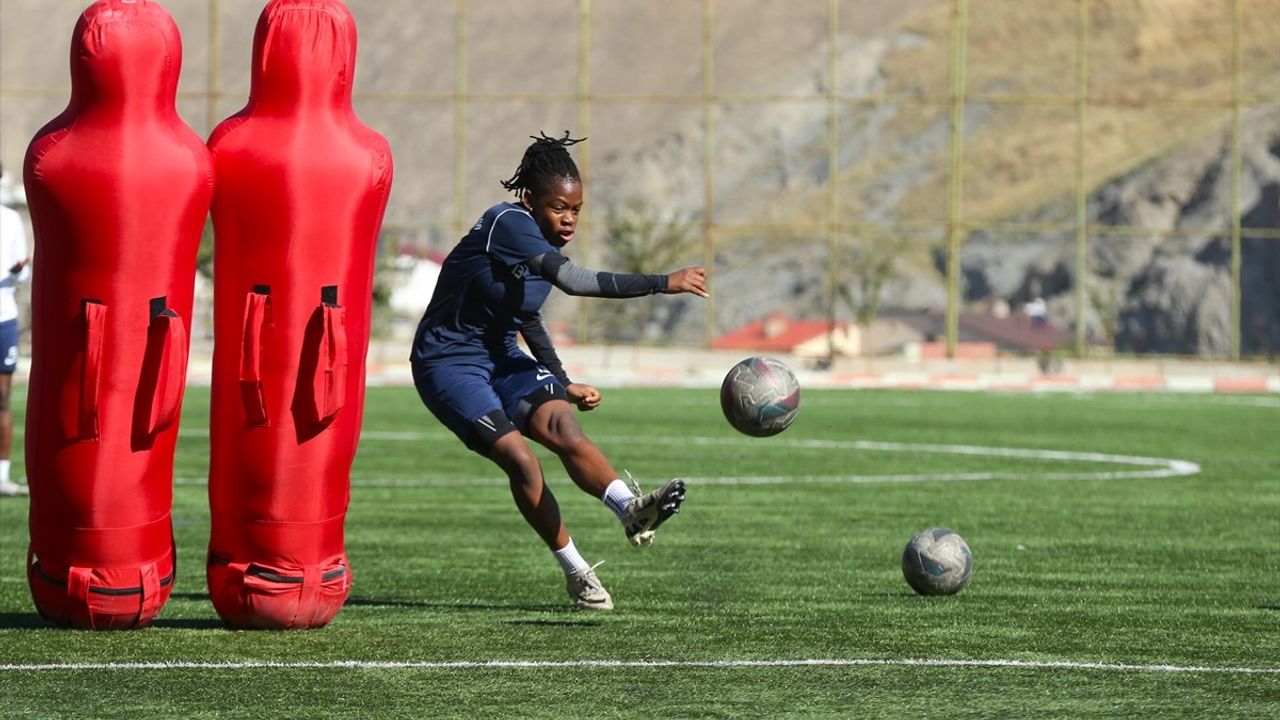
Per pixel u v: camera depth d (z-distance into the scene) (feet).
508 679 52.37
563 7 558.97
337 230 59.57
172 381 59.11
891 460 152.35
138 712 47.47
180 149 58.54
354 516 104.42
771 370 62.08
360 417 61.82
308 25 59.88
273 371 59.52
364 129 61.26
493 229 63.52
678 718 47.26
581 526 100.22
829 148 332.39
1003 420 213.25
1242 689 51.90
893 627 63.26
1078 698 50.37
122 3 58.75
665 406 239.30
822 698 50.01
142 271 58.54
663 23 563.07
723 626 63.21
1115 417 221.87
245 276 59.67
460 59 325.01
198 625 62.49
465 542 91.91
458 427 64.28
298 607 60.70
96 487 59.21
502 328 64.90
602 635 60.85
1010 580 77.71
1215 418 221.05
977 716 47.85
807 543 92.48
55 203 57.82
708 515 106.93
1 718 46.68
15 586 73.36
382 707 48.26
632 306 400.06
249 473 60.13
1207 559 86.53
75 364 58.75
